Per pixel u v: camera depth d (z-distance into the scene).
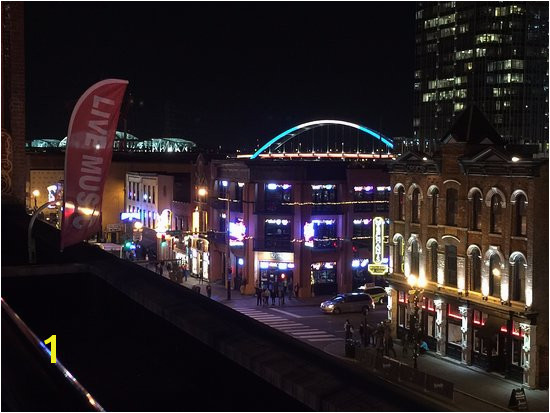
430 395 38.94
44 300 14.73
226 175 79.94
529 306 42.06
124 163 113.00
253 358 8.80
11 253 17.75
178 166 117.44
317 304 70.12
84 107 15.80
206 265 83.69
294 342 9.59
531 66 195.38
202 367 10.20
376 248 57.69
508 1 193.75
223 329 10.00
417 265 53.16
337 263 76.06
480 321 46.84
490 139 49.53
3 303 10.02
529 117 195.38
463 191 48.16
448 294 48.75
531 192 42.38
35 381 7.26
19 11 29.83
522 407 37.12
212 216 82.50
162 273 82.62
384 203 77.75
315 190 75.69
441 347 49.72
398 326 55.41
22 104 30.14
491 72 196.50
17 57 30.05
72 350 11.71
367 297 66.38
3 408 6.53
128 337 12.57
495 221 45.66
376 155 159.25
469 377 44.38
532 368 41.72
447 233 49.38
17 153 30.14
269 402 8.55
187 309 11.15
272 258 75.12
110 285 14.34
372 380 8.23
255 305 69.38
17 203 29.33
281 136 151.62
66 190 16.05
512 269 43.97
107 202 111.69
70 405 6.63
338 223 76.50
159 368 10.68
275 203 75.31
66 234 16.27
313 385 7.98
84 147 16.02
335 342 53.78
